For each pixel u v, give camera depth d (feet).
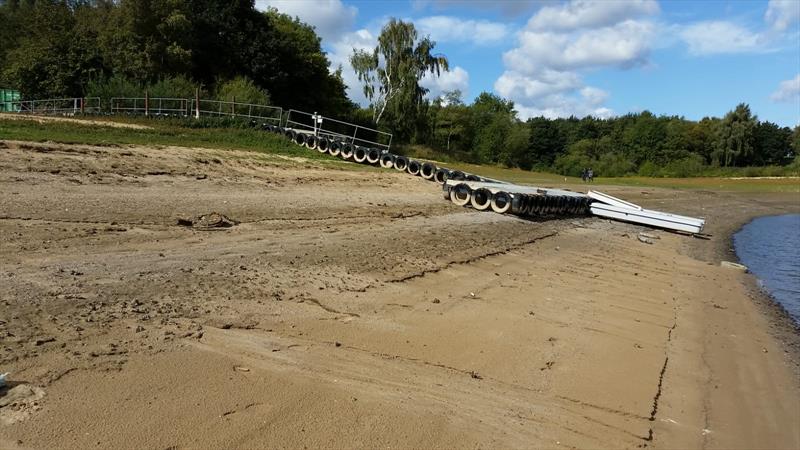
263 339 20.75
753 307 39.32
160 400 15.58
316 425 15.46
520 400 18.80
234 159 69.05
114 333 19.30
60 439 13.34
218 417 15.16
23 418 13.93
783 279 53.06
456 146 285.23
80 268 25.66
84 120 82.79
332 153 91.76
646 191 151.02
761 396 22.82
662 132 323.16
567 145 349.20
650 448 17.02
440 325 25.20
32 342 17.71
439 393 18.40
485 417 17.25
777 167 289.94
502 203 65.05
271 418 15.48
